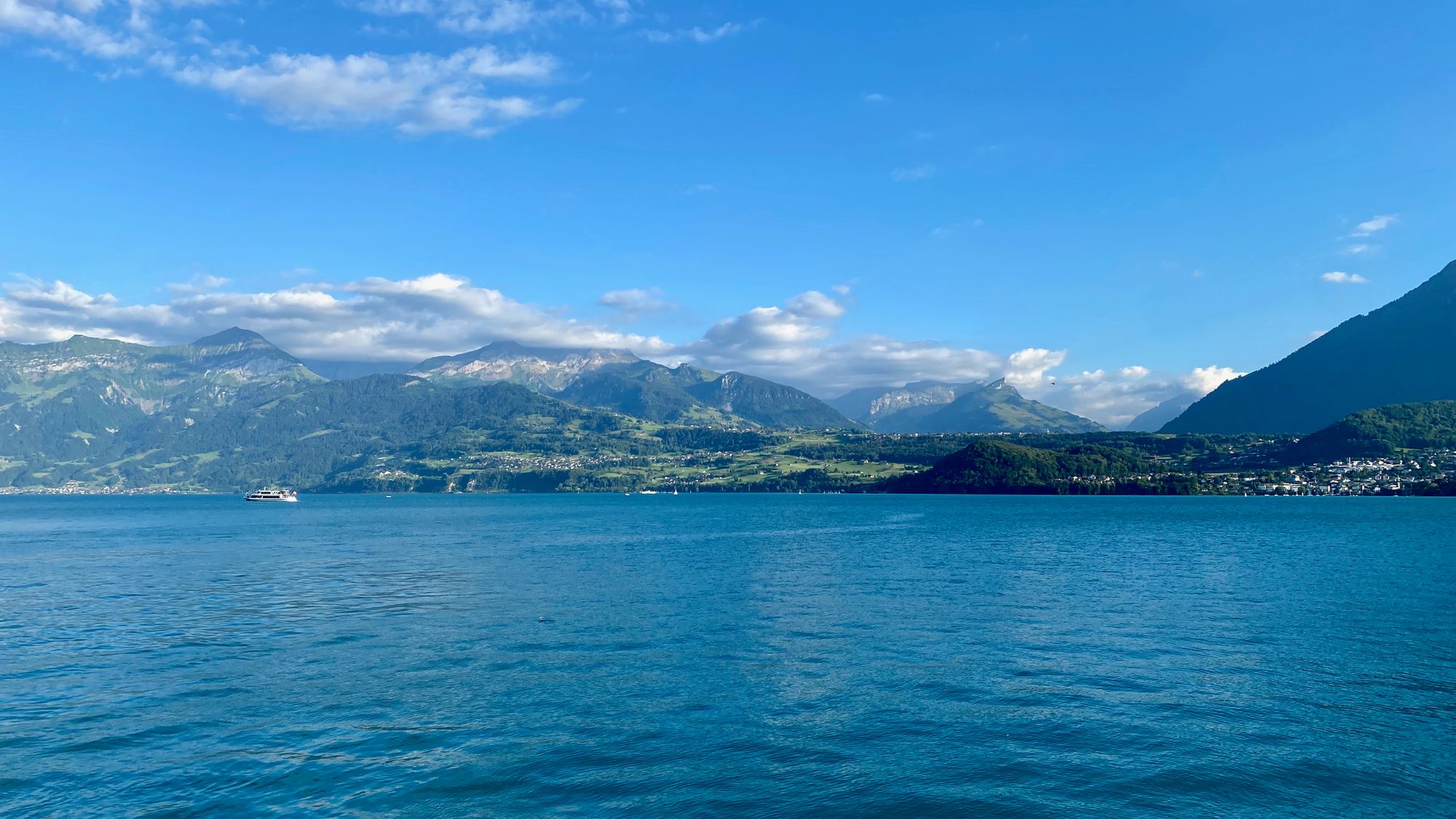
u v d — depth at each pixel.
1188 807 23.88
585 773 26.30
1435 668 39.53
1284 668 39.53
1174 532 140.38
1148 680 37.28
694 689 35.84
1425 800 24.30
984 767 26.77
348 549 114.31
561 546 117.69
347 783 25.58
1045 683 36.81
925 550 107.88
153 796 24.70
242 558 101.75
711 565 89.00
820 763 27.19
